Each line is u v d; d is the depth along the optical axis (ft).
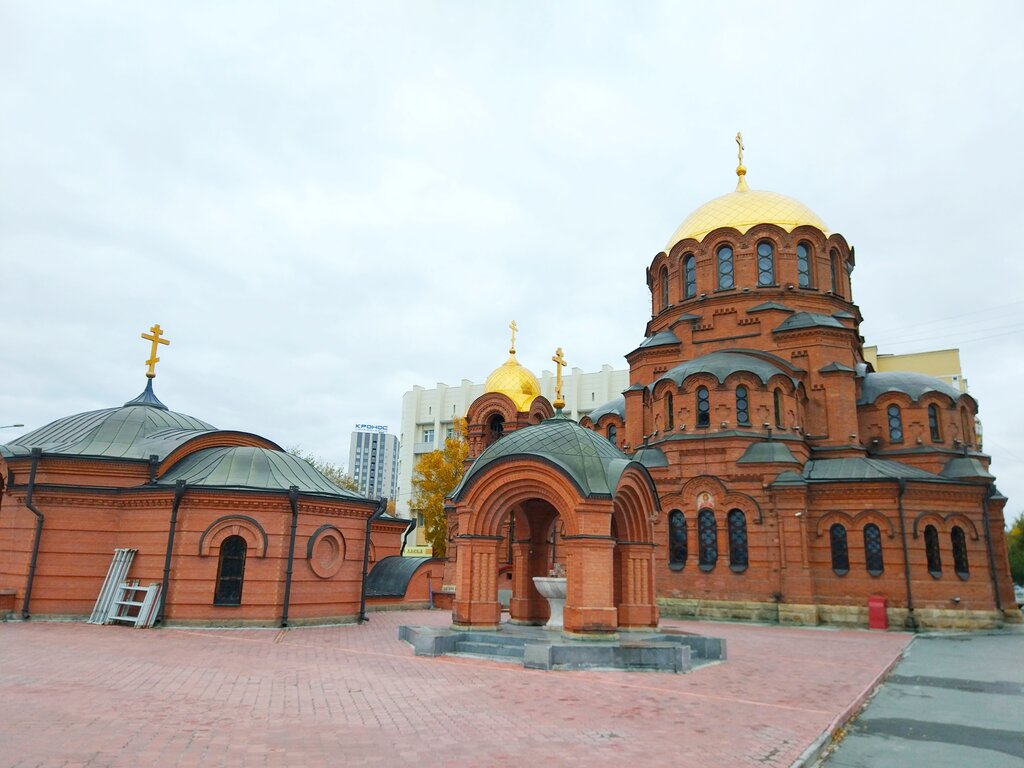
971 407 132.98
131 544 88.38
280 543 87.76
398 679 53.06
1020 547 280.31
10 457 91.50
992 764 36.40
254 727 37.55
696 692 51.26
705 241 144.36
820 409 129.29
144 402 109.40
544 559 80.89
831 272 145.28
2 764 29.55
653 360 145.38
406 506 329.52
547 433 72.02
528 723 40.14
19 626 81.51
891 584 107.76
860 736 42.42
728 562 115.34
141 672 53.57
